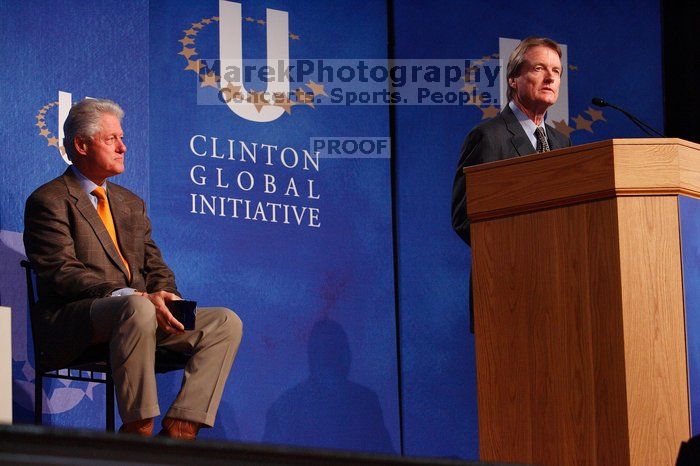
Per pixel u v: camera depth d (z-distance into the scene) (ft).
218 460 5.97
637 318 10.52
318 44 19.36
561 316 11.02
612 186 10.64
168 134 17.80
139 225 15.52
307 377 18.25
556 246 11.11
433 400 19.03
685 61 21.54
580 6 21.24
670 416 10.43
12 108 16.42
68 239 14.33
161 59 17.94
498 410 11.44
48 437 5.74
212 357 14.02
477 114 20.26
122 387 13.04
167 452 5.90
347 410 18.43
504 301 11.50
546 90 16.79
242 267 18.04
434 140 19.92
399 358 19.01
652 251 10.61
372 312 18.94
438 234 19.61
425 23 20.21
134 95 17.58
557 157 11.13
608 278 10.66
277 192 18.54
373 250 19.15
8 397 11.87
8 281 16.05
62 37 17.02
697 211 10.87
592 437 10.67
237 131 18.38
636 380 10.44
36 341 14.16
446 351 19.26
